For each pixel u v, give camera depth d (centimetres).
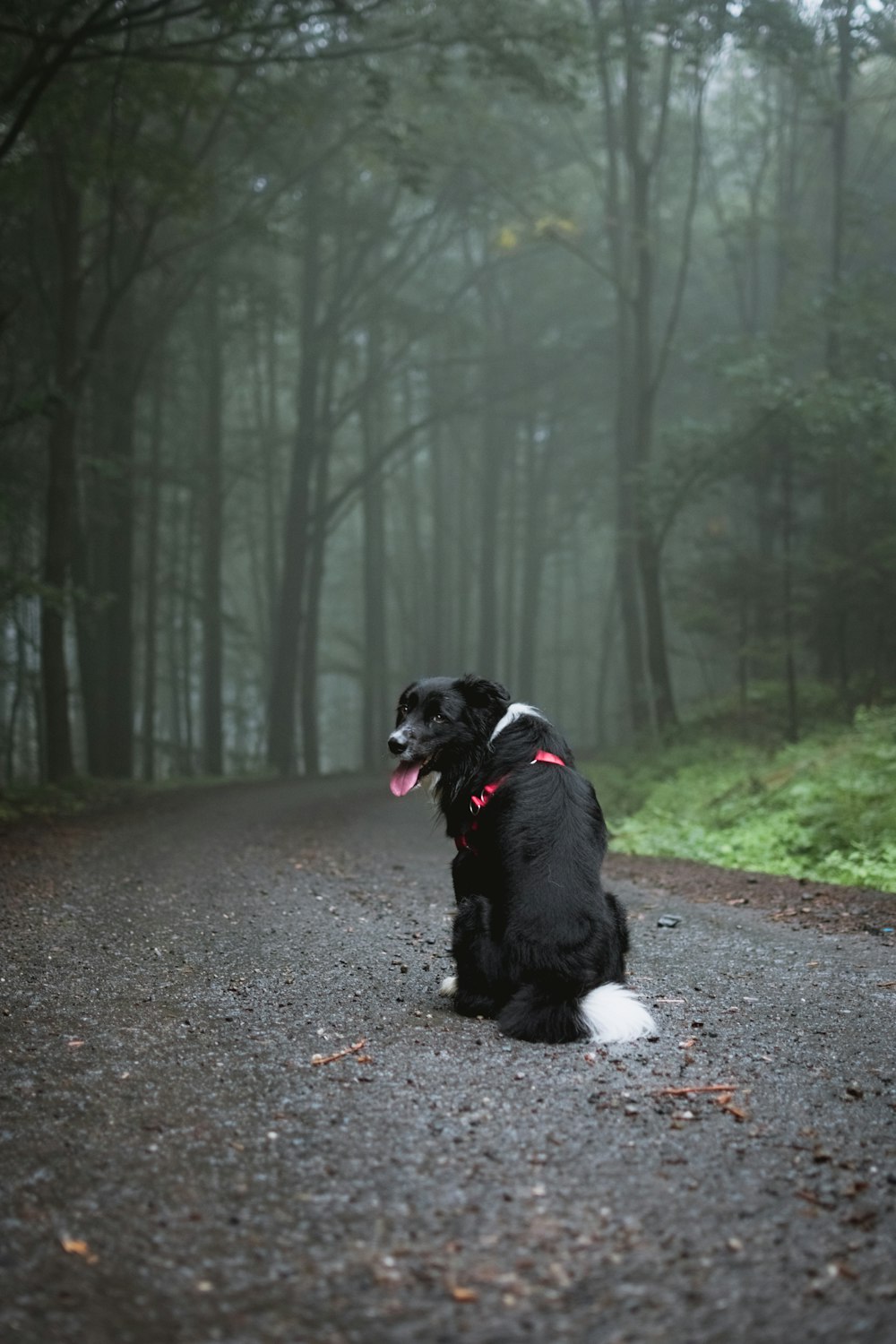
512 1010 484
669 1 2250
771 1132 384
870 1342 264
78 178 2011
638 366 2761
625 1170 353
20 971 599
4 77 1867
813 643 2583
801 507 3422
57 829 1357
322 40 2636
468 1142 374
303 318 3403
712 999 566
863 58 2547
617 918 523
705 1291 286
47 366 2591
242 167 3006
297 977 604
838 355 2514
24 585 1909
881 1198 334
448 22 2133
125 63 1859
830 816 1127
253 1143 376
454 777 541
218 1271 298
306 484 3444
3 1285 291
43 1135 382
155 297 3153
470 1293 286
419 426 3638
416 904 863
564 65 2886
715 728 2478
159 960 638
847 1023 521
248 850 1202
